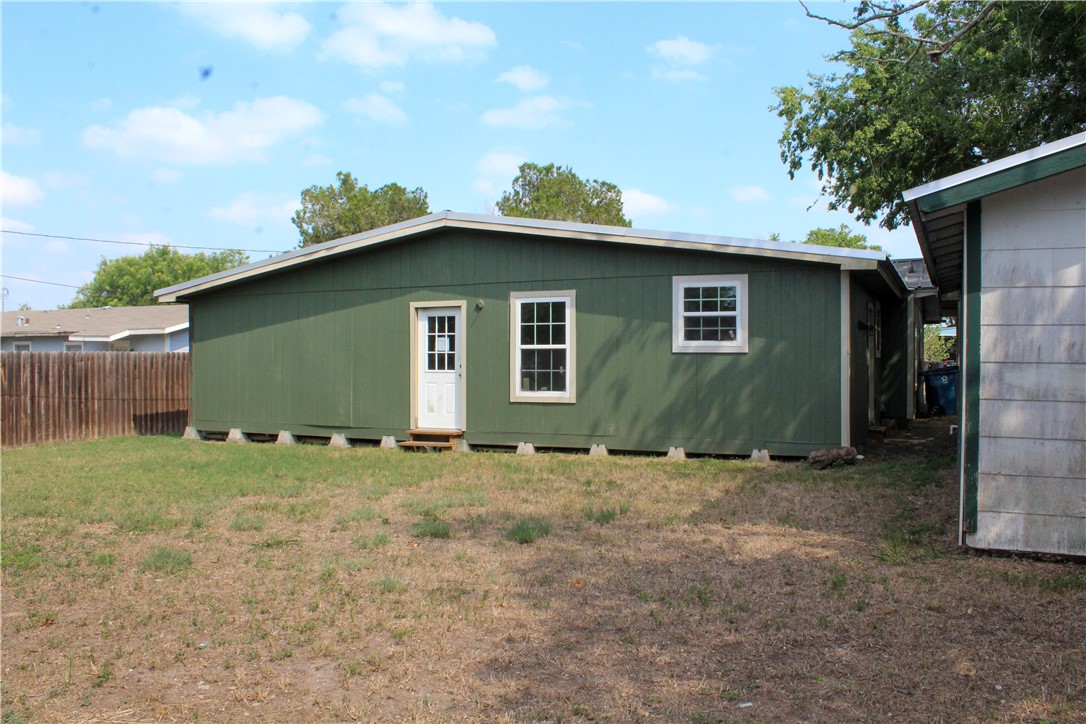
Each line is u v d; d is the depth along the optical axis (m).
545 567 6.36
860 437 12.37
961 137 15.66
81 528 8.07
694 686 4.19
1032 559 6.20
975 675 4.22
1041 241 6.14
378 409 14.41
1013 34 13.28
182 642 4.97
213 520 8.27
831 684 4.16
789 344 11.41
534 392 13.16
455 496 9.29
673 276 12.12
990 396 6.30
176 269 64.25
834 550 6.65
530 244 13.14
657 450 12.24
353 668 4.49
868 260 10.79
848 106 18.03
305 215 35.28
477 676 4.38
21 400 15.75
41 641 5.07
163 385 18.64
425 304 13.98
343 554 6.88
